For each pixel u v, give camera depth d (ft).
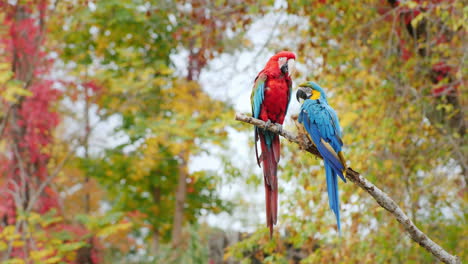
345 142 36.37
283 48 39.47
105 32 53.42
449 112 37.58
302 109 24.54
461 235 34.99
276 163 25.32
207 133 47.50
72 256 47.42
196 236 51.44
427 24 36.17
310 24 39.29
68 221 52.03
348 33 38.52
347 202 34.91
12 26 50.31
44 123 52.42
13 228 41.06
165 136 48.39
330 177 22.43
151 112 53.98
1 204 50.24
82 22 51.75
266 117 28.12
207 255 50.19
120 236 52.34
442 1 33.50
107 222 45.29
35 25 50.90
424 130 37.04
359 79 37.93
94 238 52.70
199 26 42.98
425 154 35.96
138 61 50.11
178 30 48.65
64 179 54.34
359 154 35.45
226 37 44.29
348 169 22.17
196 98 49.01
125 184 60.49
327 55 38.06
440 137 36.86
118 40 54.24
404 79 36.70
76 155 58.44
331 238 38.11
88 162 57.62
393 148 35.81
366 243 35.04
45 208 51.34
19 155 52.06
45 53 51.34
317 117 23.82
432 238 35.32
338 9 38.24
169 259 52.26
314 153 24.26
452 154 35.99
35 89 49.83
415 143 36.17
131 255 60.13
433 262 34.96
